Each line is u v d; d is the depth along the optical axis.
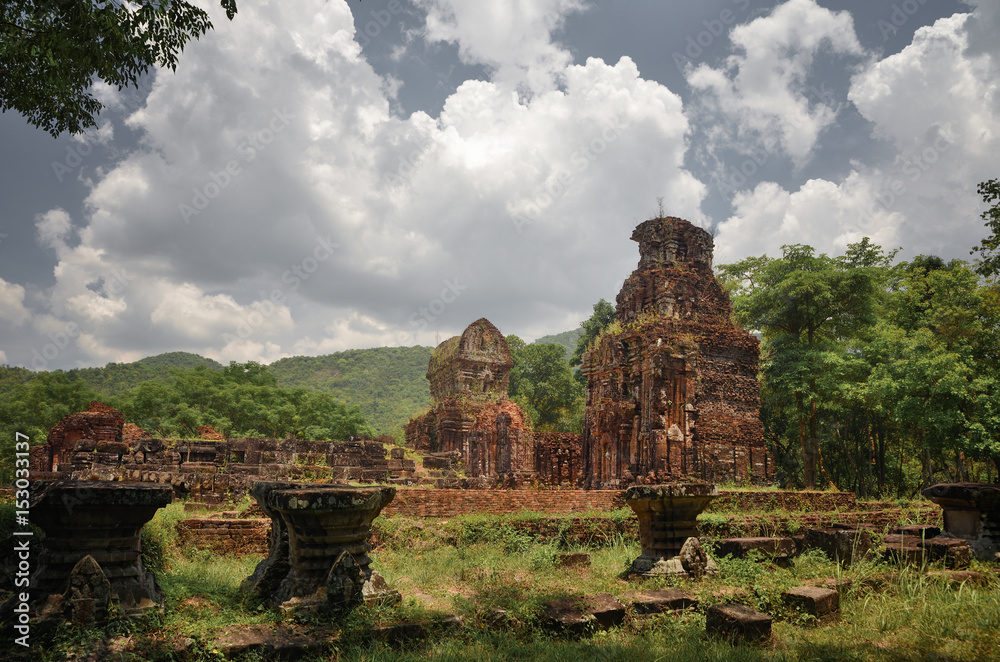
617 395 31.55
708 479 29.80
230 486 21.17
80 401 44.00
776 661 6.95
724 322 33.75
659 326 31.02
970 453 27.09
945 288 31.33
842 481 42.16
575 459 40.50
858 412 37.78
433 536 14.71
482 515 16.47
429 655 7.14
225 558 13.11
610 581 11.04
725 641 7.84
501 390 50.84
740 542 12.18
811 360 32.97
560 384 62.25
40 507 6.76
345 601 7.80
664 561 11.23
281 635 7.09
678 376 29.88
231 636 6.91
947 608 8.85
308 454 28.52
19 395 43.47
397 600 8.34
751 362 32.97
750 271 41.31
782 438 42.31
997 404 25.72
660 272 33.69
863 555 12.06
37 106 11.80
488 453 38.59
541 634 8.06
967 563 11.94
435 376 54.50
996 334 28.59
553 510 19.06
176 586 8.65
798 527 18.27
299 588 7.91
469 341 50.59
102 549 7.12
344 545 8.31
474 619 8.17
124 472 20.38
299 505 7.84
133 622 6.84
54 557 6.92
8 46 10.50
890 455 42.22
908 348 28.92
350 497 8.14
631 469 29.80
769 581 10.18
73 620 6.50
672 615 8.81
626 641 8.06
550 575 11.62
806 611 8.72
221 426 47.84
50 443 29.70
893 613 8.80
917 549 11.95
